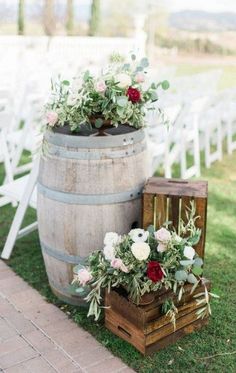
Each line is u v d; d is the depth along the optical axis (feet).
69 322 8.91
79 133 8.63
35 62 26.84
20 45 29.58
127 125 9.23
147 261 7.95
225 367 7.85
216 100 17.53
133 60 9.29
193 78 19.58
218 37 59.16
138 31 33.09
